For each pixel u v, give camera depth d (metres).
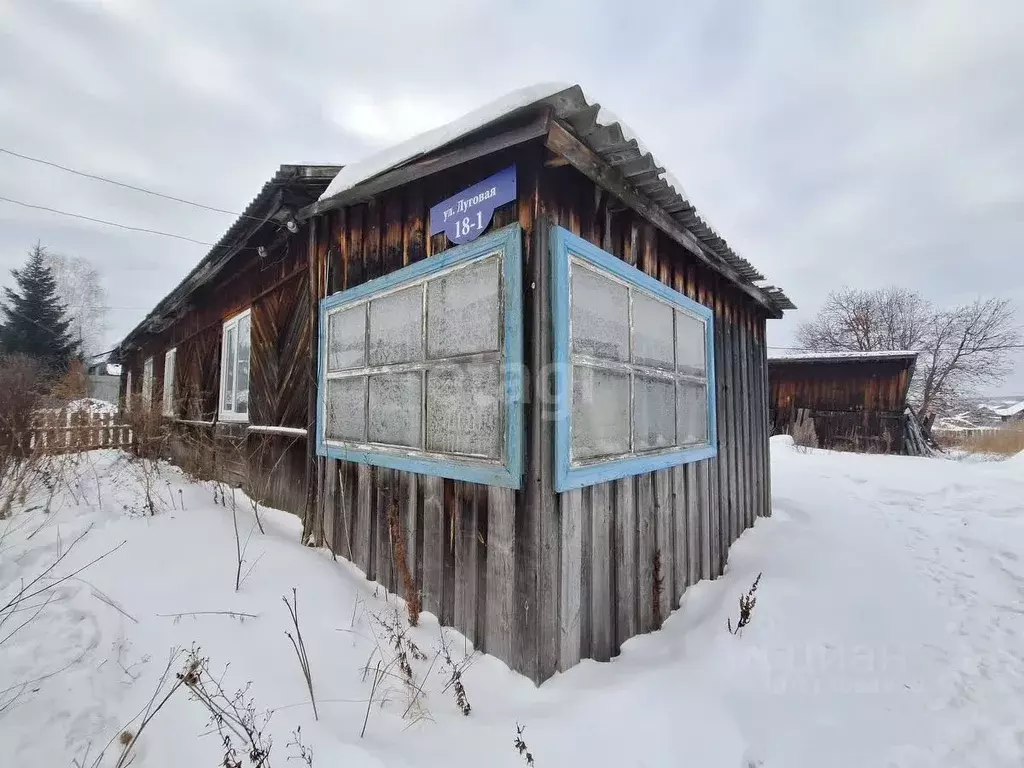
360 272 3.26
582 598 2.24
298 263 4.23
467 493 2.38
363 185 2.90
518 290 2.12
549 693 1.93
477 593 2.30
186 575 2.74
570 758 1.63
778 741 1.92
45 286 22.78
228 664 2.04
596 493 2.38
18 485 3.63
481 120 2.08
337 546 3.35
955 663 2.62
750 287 4.45
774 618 2.85
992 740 2.03
